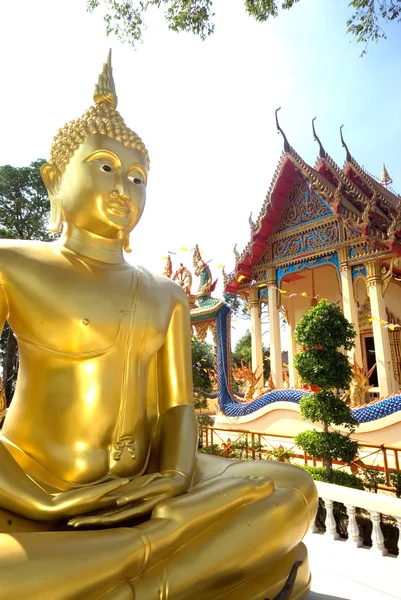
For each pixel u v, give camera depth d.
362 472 9.48
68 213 3.38
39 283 2.94
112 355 3.07
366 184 16.89
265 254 16.86
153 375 3.68
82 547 2.19
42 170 3.61
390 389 12.25
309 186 15.21
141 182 3.47
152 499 2.72
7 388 17.97
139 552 2.33
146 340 3.29
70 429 2.91
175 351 3.64
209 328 16.08
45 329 2.92
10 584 1.92
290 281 20.34
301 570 3.20
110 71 3.74
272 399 13.11
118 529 2.42
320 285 19.72
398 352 17.34
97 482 2.88
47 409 2.94
